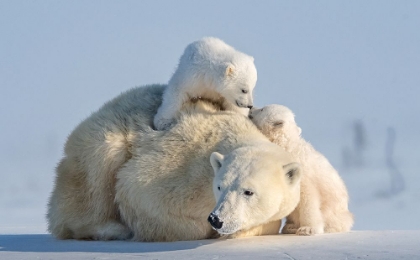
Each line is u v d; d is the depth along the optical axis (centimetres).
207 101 1424
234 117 1270
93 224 1280
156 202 1191
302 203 1194
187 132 1235
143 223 1218
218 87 1420
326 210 1250
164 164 1209
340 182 1287
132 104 1341
